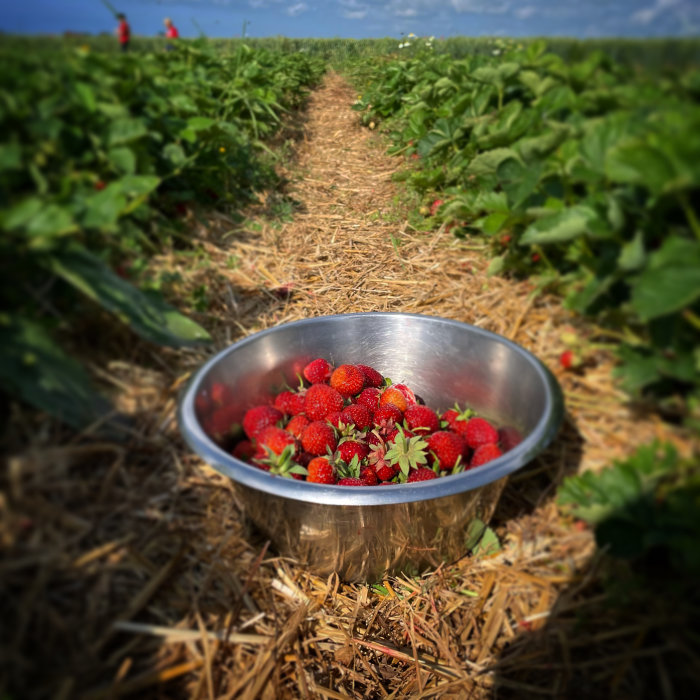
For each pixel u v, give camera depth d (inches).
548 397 16.3
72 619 13.2
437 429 21.5
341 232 33.1
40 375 13.4
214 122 26.1
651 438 14.2
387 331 23.1
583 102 17.6
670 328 13.0
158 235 21.7
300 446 20.0
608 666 14.0
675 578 13.5
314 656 17.3
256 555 18.1
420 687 16.7
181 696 14.2
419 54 63.3
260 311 25.3
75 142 16.9
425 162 37.2
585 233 15.2
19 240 13.2
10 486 12.8
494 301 22.1
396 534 17.0
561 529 16.5
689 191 12.8
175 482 16.6
